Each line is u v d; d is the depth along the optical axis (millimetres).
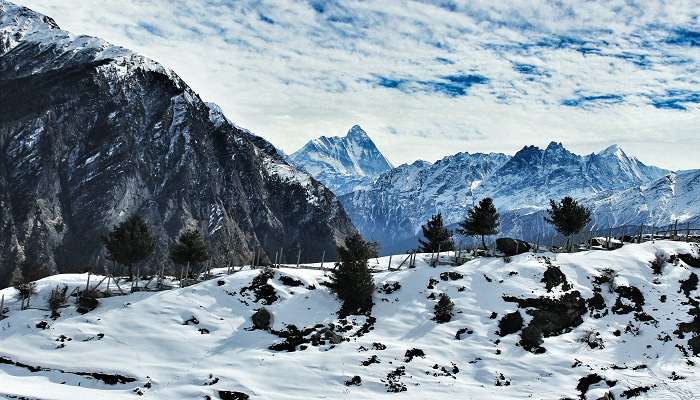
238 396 47438
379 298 66875
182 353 55750
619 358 57375
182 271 77125
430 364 53500
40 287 70938
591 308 66188
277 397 47375
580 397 48969
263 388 48938
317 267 81562
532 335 58438
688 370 55219
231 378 50156
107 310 63344
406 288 68188
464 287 67875
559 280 69312
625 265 74062
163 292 66812
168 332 59031
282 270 71375
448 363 54438
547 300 65000
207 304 64125
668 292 69375
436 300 65750
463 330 60469
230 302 64875
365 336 60000
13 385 48844
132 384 50875
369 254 67688
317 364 52750
